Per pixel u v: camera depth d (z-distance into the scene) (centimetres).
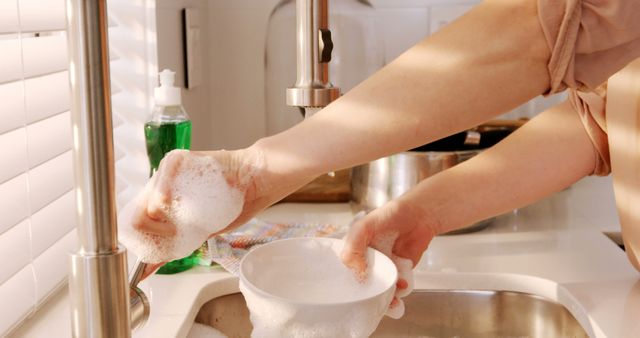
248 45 153
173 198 56
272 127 150
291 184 59
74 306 43
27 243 78
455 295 96
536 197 86
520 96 55
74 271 42
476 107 54
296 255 74
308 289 72
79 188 42
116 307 43
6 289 76
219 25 152
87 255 42
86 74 40
